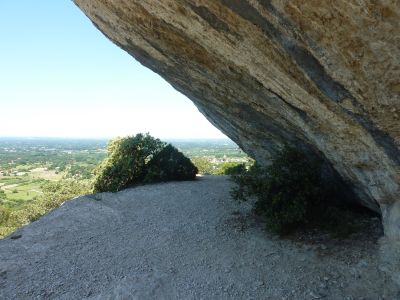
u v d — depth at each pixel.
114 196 9.52
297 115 4.86
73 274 5.64
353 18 2.57
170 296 5.04
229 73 4.99
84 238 6.96
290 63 3.62
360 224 6.22
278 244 6.11
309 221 6.42
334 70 3.21
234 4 3.32
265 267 5.52
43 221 7.79
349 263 5.15
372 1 2.34
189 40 4.65
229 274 5.46
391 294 4.41
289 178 6.14
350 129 4.07
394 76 2.83
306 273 5.20
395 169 4.05
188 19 4.05
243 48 3.96
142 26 5.01
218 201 8.71
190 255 6.15
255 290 5.03
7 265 5.86
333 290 4.75
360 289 4.64
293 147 6.56
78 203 8.86
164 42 5.16
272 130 6.79
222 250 6.20
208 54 4.76
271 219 6.30
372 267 4.91
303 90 3.95
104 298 5.02
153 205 8.73
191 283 5.32
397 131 3.44
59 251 6.39
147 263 5.96
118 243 6.74
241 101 6.07
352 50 2.85
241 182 6.70
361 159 4.53
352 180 5.66
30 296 5.07
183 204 8.70
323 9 2.67
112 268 5.82
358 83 3.15
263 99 5.29
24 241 6.78
